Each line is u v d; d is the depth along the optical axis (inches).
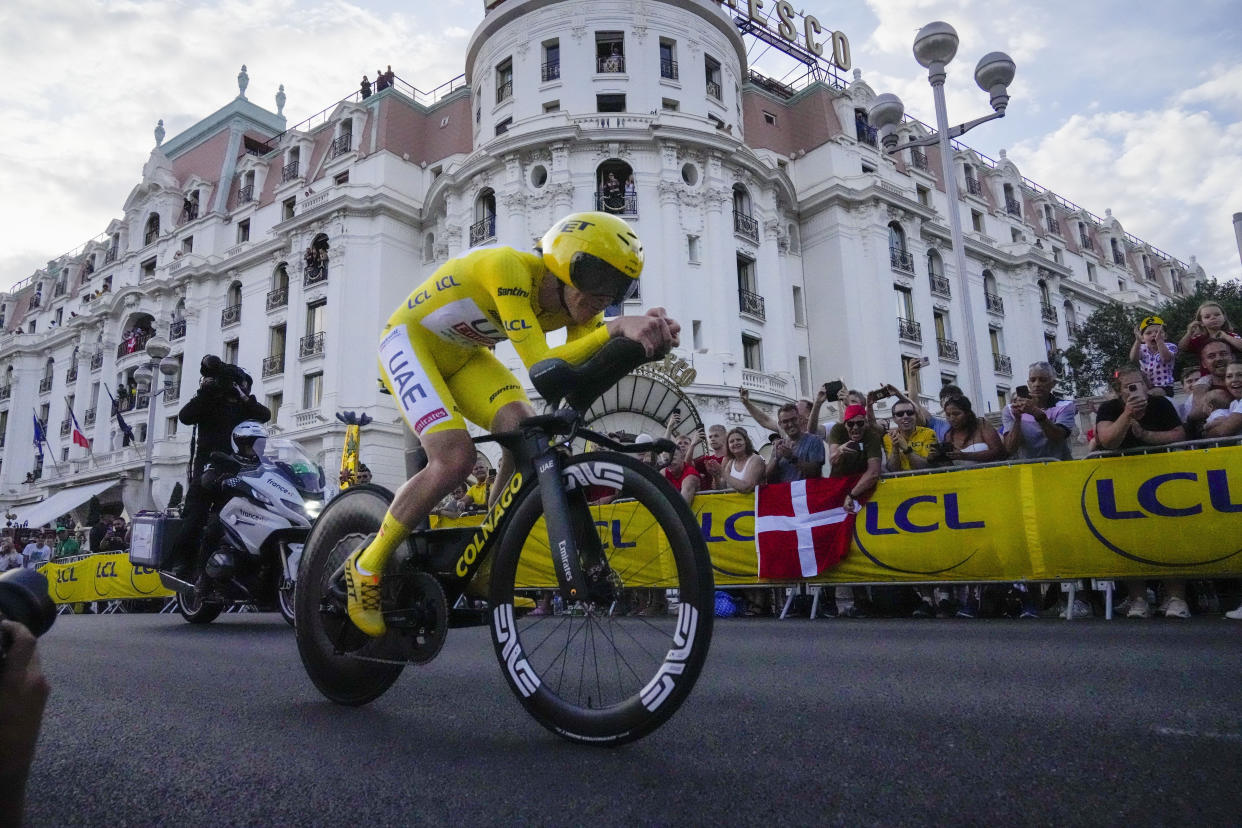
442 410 88.5
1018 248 1424.7
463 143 1128.2
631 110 978.1
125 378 1398.9
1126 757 64.9
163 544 235.6
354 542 97.8
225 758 72.5
